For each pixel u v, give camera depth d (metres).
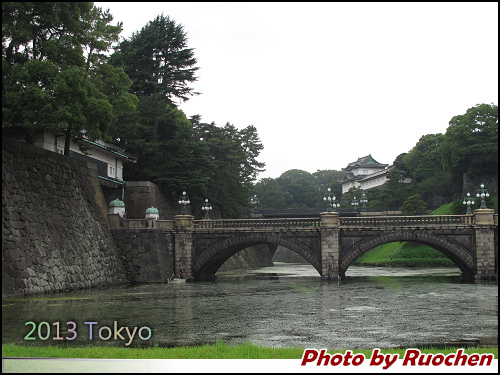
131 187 71.00
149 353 18.33
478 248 59.06
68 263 45.06
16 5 38.19
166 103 81.31
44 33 45.66
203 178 75.81
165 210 75.69
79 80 43.16
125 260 57.56
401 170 145.50
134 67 85.75
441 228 59.91
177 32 89.50
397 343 23.52
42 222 42.44
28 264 38.81
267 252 116.75
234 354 18.02
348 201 143.62
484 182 104.75
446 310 35.25
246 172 110.56
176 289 49.91
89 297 40.09
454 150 106.06
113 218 58.44
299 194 189.75
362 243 61.19
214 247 63.44
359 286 54.06
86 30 49.25
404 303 39.09
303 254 62.06
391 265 97.31
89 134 47.84
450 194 115.94
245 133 115.56
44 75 41.72
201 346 21.61
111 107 45.84
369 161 187.50
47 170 45.53
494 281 58.19
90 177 56.41
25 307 32.91
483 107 105.12
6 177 38.38
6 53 42.16
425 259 95.00
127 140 74.25
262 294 46.00
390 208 115.62
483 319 31.27
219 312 33.91
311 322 29.94
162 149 76.25
